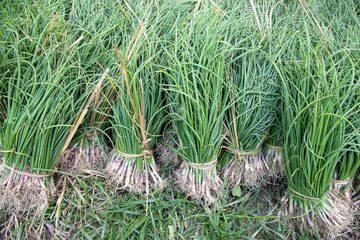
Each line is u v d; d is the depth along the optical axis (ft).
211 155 3.73
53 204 3.92
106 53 3.69
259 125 3.89
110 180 4.12
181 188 3.95
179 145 3.84
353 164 3.67
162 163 4.24
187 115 3.37
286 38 4.11
